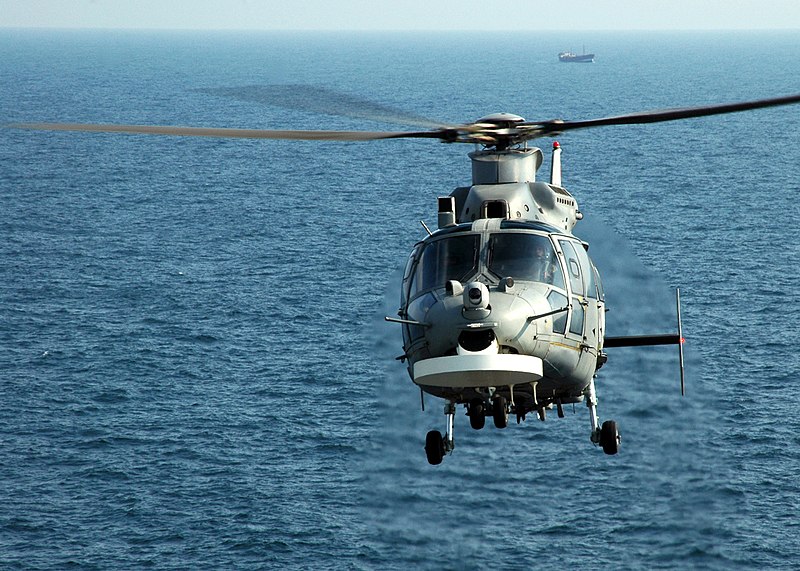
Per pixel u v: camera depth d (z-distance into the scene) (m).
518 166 71.38
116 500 193.50
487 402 64.50
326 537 180.88
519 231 66.81
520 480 195.25
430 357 63.94
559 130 66.94
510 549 175.62
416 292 66.62
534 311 63.00
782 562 170.12
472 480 194.88
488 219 68.31
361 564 173.25
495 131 68.56
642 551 173.75
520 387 63.75
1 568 170.50
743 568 168.62
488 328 61.88
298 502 192.38
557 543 176.62
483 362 59.66
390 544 178.25
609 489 190.75
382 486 197.12
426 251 68.00
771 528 180.00
